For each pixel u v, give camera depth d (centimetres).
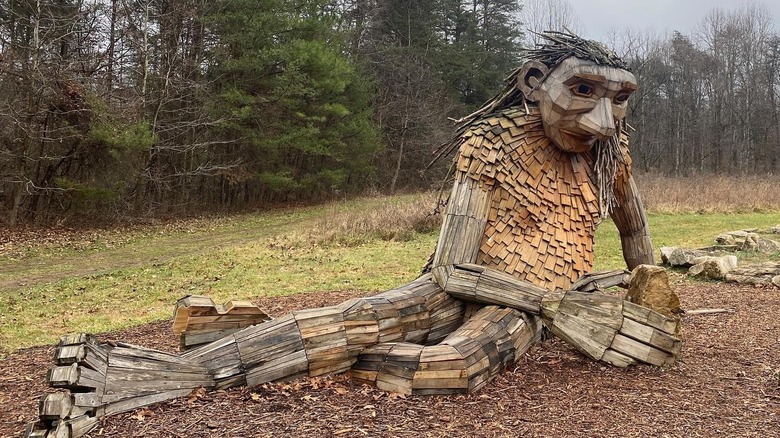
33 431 272
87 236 1527
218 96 1950
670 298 404
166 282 959
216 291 872
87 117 1587
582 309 392
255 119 2111
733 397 347
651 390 358
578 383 370
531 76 422
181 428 294
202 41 1973
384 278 942
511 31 3703
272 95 2088
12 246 1342
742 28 3731
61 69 1511
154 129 1802
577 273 430
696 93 3822
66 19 1536
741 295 710
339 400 333
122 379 308
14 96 1516
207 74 2052
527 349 415
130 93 1808
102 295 867
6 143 1573
